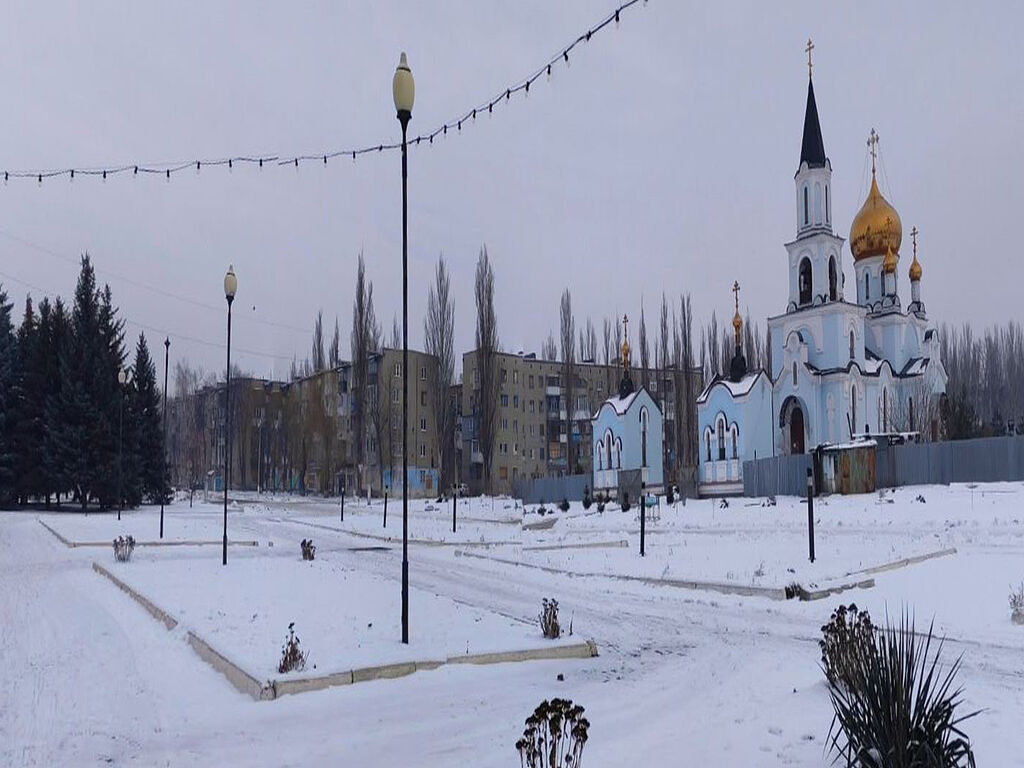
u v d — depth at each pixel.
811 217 60.03
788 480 47.03
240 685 9.59
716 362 83.06
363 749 7.35
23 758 7.21
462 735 7.74
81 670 10.43
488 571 22.39
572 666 10.85
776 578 18.41
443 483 69.88
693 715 8.32
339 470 83.31
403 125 12.99
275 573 19.67
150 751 7.37
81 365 52.06
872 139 64.75
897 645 6.76
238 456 101.88
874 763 5.83
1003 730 7.40
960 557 20.77
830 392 56.34
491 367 65.69
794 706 8.33
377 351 76.44
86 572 21.20
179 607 14.06
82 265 54.78
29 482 52.25
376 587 17.52
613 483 58.31
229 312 21.88
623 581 19.84
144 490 59.62
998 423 71.19
